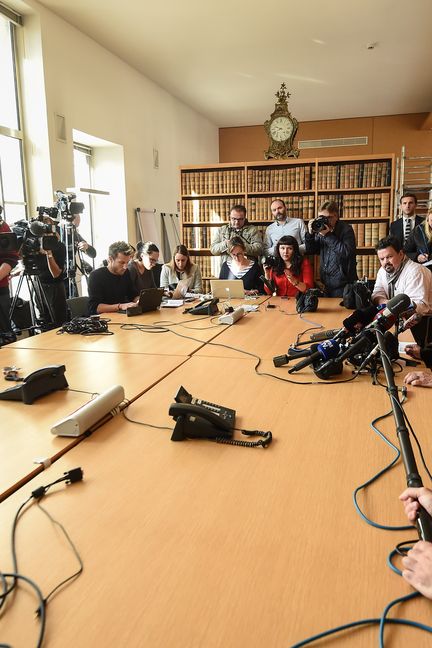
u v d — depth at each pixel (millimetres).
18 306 4156
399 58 6195
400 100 8273
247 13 4887
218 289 4066
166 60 6180
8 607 747
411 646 668
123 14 4840
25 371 2008
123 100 6211
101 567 832
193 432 1350
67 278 4465
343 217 5758
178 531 932
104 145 6145
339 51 5945
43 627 705
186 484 1108
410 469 963
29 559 855
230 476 1144
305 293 3434
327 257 4328
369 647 667
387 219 5676
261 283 4398
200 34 5379
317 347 1937
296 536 912
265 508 1006
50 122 4730
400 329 2303
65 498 1058
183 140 8359
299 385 1800
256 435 1361
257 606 743
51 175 4766
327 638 684
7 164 4609
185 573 815
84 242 4613
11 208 4699
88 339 2637
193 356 2232
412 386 1760
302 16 4984
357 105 8594
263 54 6004
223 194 6059
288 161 5824
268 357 2195
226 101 8203
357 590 772
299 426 1428
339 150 9719
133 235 6609
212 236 6184
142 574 814
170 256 7871
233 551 871
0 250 3703
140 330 2859
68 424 1361
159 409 1572
